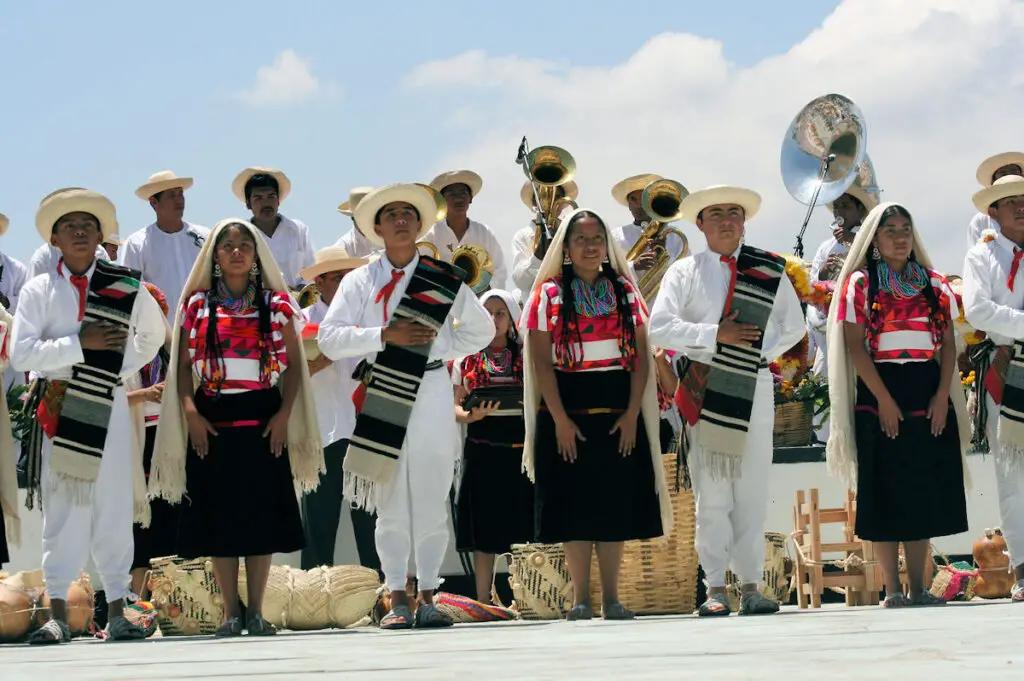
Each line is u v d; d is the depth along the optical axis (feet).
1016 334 25.11
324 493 30.01
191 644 19.48
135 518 24.50
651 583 27.22
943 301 24.49
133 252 32.19
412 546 27.02
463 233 34.53
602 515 23.53
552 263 24.16
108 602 23.38
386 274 23.90
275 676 11.96
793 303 24.86
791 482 31.71
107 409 23.17
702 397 24.39
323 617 27.71
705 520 24.44
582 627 19.93
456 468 31.09
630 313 23.81
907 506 24.07
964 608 21.49
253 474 22.85
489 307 28.40
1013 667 10.54
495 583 31.91
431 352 23.58
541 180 33.32
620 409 23.72
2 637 26.08
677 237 34.22
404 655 14.38
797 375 28.55
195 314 22.95
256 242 23.18
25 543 30.73
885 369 24.34
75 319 23.26
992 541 29.60
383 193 23.90
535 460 24.13
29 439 23.45
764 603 23.85
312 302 31.09
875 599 28.76
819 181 35.99
